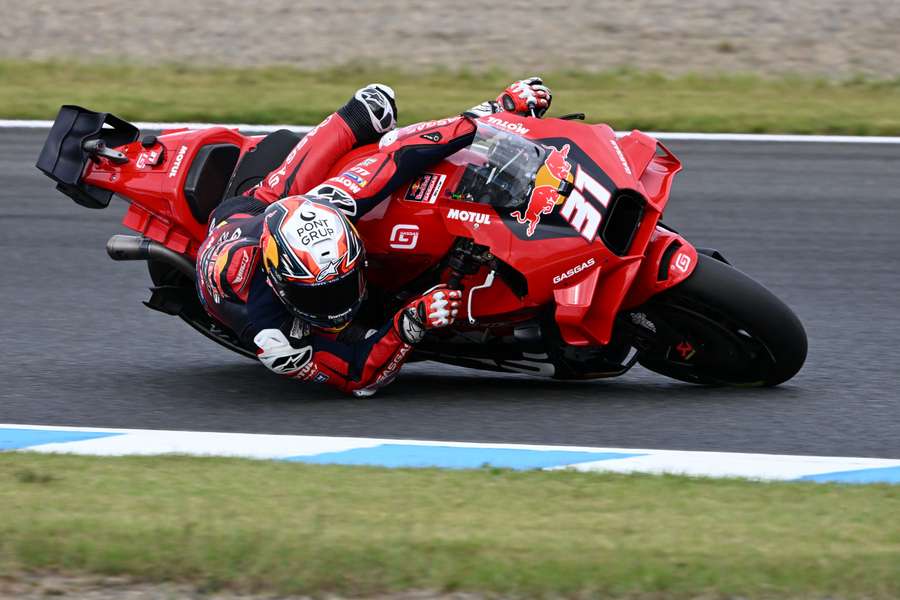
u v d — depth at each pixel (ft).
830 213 104.12
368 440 60.95
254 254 61.46
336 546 44.19
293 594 41.78
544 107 69.00
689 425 62.59
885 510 49.19
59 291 87.81
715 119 127.54
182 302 68.95
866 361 73.56
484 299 62.85
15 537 45.14
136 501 49.70
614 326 63.62
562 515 48.26
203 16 171.12
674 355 66.03
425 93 135.95
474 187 62.03
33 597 41.70
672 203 106.32
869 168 115.14
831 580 41.83
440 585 41.86
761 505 49.80
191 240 69.56
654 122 126.11
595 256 59.88
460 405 66.23
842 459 58.03
